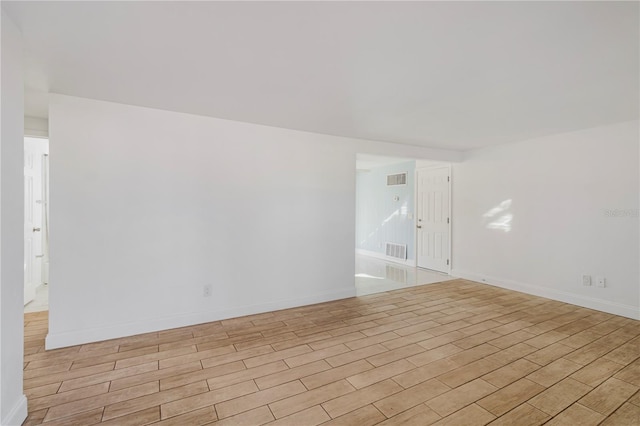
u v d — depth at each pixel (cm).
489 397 198
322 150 400
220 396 197
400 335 294
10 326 159
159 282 302
